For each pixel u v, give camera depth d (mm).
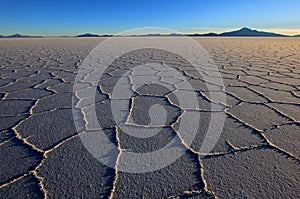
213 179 1068
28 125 1677
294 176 1072
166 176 1101
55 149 1346
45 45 12078
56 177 1095
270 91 2533
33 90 2688
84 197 970
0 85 2951
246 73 3666
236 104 2104
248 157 1240
